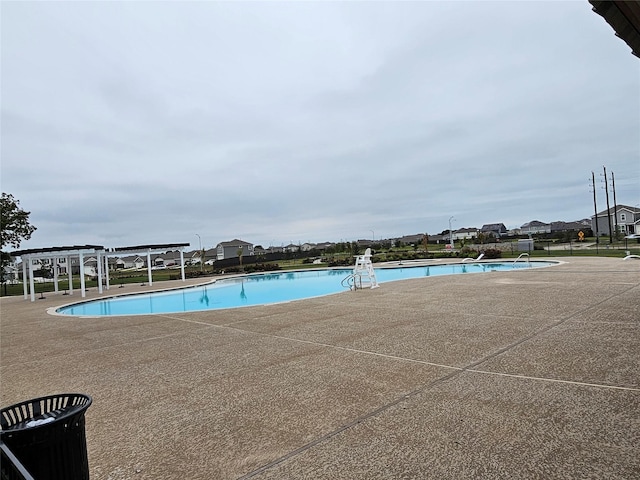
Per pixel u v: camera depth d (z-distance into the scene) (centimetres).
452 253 3319
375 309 909
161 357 583
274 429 312
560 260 2120
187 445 296
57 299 1919
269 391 402
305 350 567
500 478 222
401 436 283
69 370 541
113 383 468
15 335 875
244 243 7662
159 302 1759
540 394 344
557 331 572
